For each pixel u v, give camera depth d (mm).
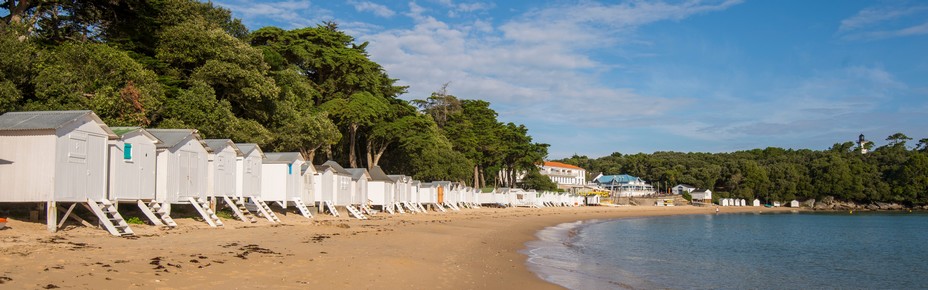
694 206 140625
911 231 57812
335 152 69188
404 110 68750
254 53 41031
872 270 27062
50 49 35094
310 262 17188
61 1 37875
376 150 73062
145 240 19266
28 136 19516
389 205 53312
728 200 152250
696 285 20562
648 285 19875
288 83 49906
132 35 42250
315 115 51469
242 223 28047
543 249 29656
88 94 29234
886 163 147875
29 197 19234
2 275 11672
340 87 60562
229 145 30172
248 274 14539
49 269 12664
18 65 27828
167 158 25266
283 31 57094
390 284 15383
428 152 75125
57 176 19359
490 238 33000
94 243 17531
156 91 33031
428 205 65688
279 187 34438
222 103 37438
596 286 18719
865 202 144125
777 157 178875
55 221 19156
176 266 14477
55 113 20609
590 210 103500
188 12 42656
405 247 24094
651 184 176125
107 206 21312
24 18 36688
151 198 24297
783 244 40594
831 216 101375
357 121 57938
